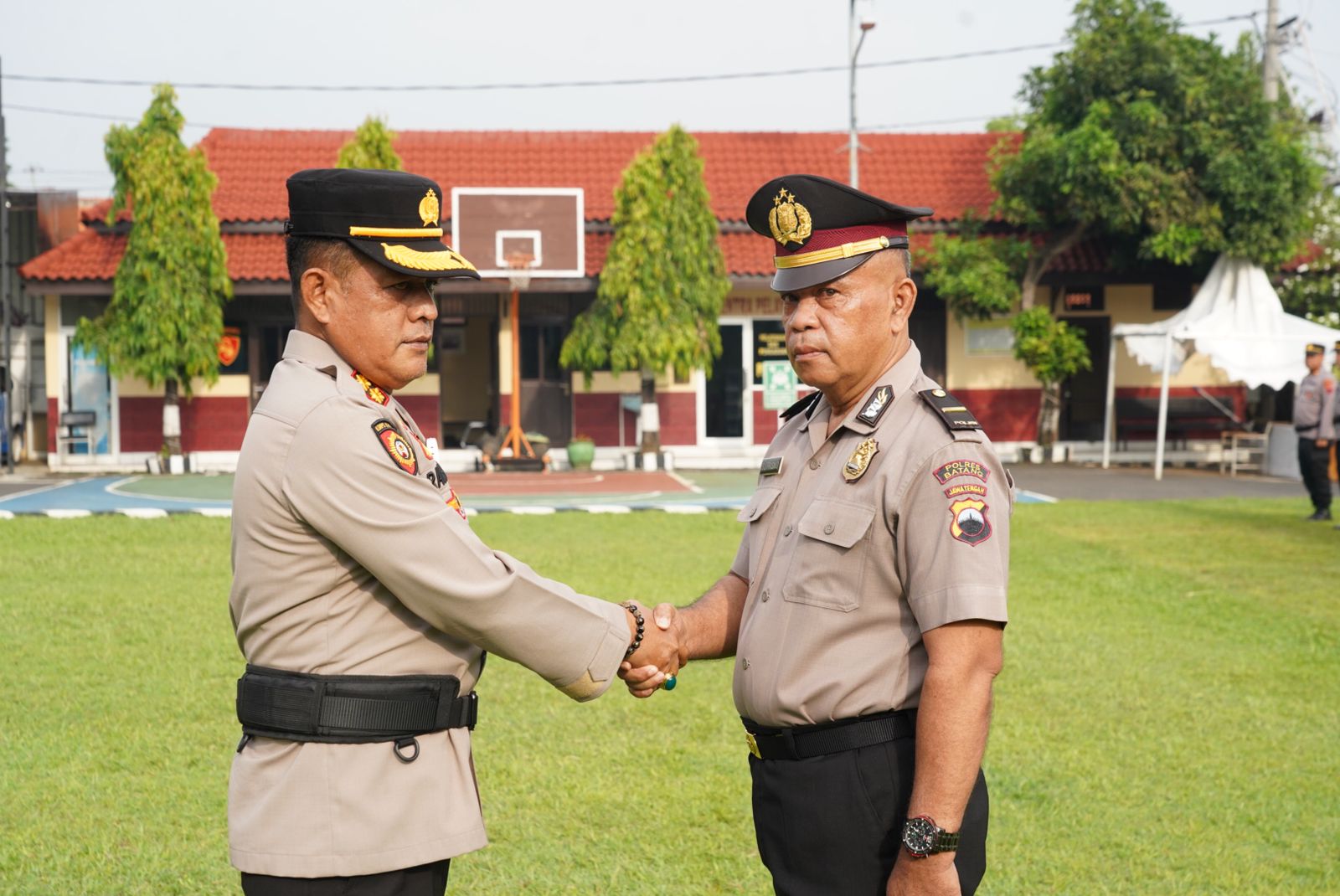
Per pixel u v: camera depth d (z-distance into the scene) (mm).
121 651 7066
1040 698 6207
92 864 4168
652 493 16203
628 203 19062
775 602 2592
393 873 2379
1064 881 4094
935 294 20859
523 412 20625
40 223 21469
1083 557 10633
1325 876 4160
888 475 2469
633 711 6000
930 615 2355
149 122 18422
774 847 2609
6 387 19984
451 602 2346
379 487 2336
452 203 19828
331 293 2451
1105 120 19031
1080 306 21531
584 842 4402
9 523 12719
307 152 21875
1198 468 20297
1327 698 6250
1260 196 18453
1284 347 18375
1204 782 5031
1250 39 19234
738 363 20844
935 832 2277
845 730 2486
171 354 18359
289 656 2404
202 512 13555
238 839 2391
